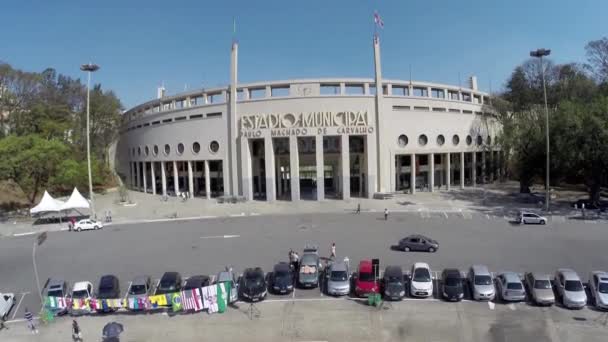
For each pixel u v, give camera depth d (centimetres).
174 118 7719
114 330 2197
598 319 2414
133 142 9269
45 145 6297
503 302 2669
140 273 3428
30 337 2422
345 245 4041
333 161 7688
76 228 5147
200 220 5556
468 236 4250
